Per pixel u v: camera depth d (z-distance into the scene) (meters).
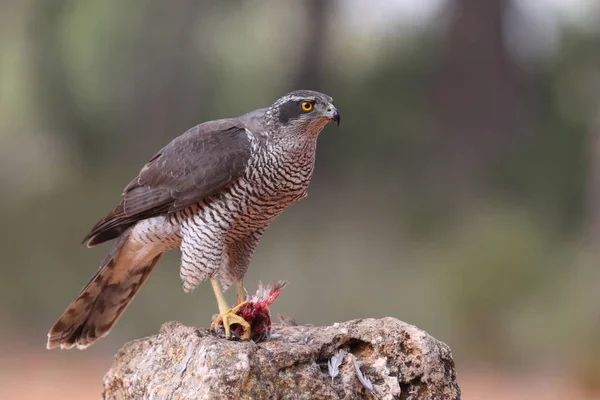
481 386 14.12
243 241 6.60
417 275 17.20
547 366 15.10
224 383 4.78
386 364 5.22
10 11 22.67
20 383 14.13
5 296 17.95
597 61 21.84
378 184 21.59
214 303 16.56
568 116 22.08
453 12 22.44
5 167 22.30
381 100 22.31
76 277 18.34
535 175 21.45
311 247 18.59
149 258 6.61
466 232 17.95
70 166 22.36
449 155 22.05
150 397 5.16
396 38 22.12
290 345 5.13
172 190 6.27
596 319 14.83
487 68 22.27
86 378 14.50
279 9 22.42
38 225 19.27
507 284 16.11
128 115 22.62
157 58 22.06
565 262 16.77
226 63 22.41
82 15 22.03
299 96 6.27
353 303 16.75
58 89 22.83
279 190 6.39
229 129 6.43
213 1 21.77
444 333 16.00
